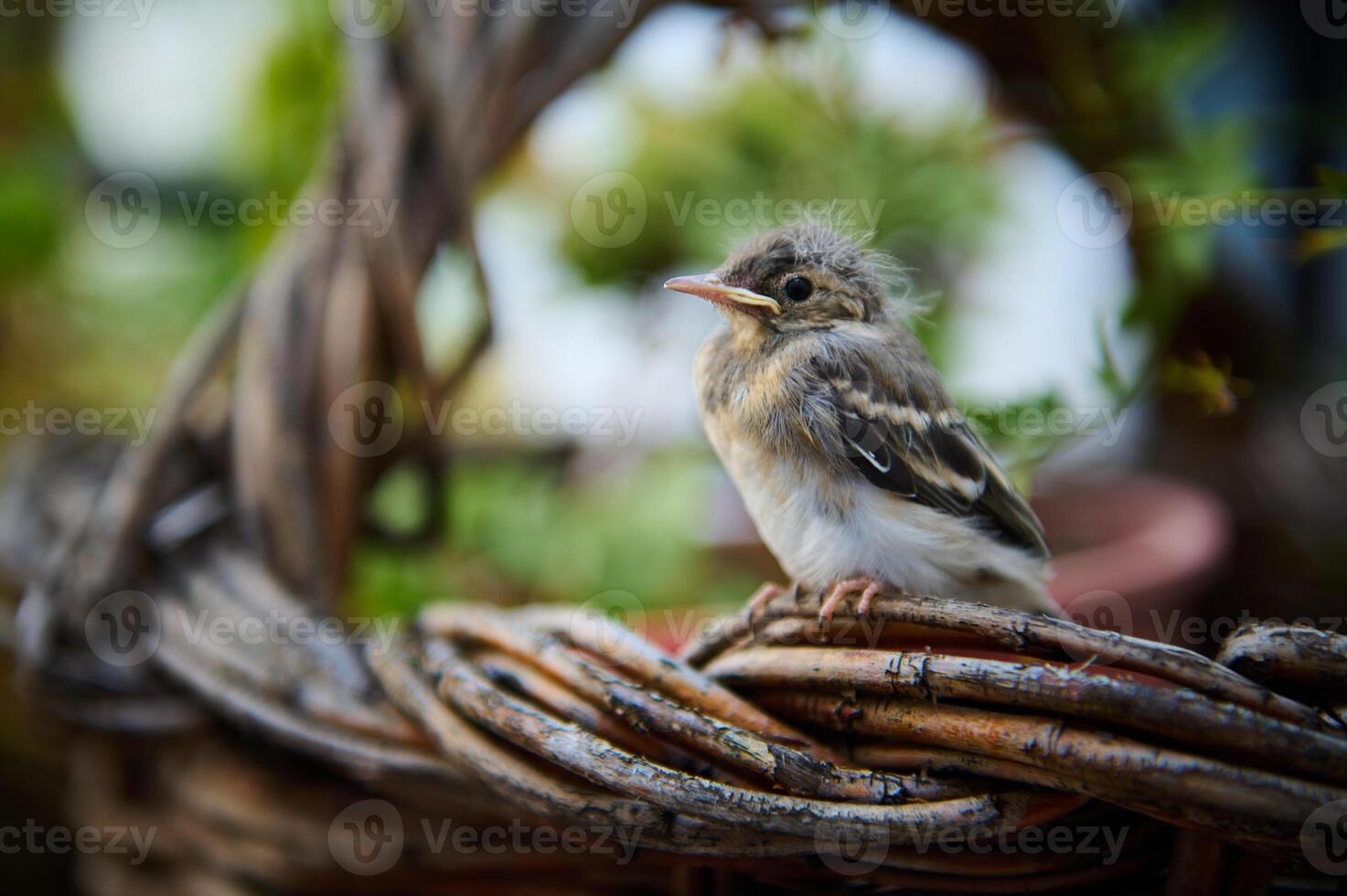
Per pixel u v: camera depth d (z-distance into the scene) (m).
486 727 1.15
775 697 1.16
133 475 1.21
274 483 1.21
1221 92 1.31
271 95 1.31
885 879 1.15
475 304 1.22
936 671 1.14
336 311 1.21
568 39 1.22
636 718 1.15
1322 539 1.28
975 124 1.27
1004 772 1.14
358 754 1.17
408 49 1.21
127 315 1.32
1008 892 1.15
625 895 1.17
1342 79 1.30
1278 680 1.14
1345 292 1.31
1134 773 1.13
